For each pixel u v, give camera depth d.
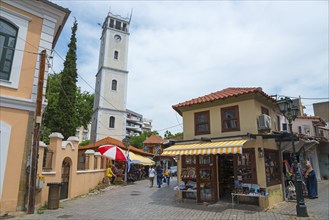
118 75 46.84
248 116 12.57
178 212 10.68
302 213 9.95
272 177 12.90
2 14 10.45
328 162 26.39
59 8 11.95
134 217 9.70
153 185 22.30
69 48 26.45
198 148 12.07
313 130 26.11
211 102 13.83
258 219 9.52
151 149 46.00
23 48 10.90
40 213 9.93
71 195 14.18
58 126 24.42
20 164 10.10
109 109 44.34
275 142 14.09
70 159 14.37
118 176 23.94
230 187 14.06
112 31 48.47
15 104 10.27
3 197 9.52
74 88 25.80
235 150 10.75
